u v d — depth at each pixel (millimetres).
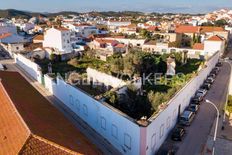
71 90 31156
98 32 119875
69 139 16375
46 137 14828
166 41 78250
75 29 113875
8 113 18625
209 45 67625
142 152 20219
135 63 45562
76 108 30625
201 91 37094
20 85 27391
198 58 64188
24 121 16234
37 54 65250
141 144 20078
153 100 29531
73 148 14891
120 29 122688
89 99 27094
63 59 64062
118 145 23062
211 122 28281
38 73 44688
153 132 21250
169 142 24219
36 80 46094
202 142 24109
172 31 91688
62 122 19797
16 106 19125
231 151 22484
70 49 77188
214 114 30406
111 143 24109
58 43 76938
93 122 26953
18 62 59281
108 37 93750
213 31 86312
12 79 28891
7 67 56656
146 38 87250
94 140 24688
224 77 48156
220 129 26531
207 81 43594
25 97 23109
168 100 26094
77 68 54812
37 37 90812
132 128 20703
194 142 24141
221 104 33625
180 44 78250
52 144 14273
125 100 29375
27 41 93750
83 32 114688
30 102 22016
